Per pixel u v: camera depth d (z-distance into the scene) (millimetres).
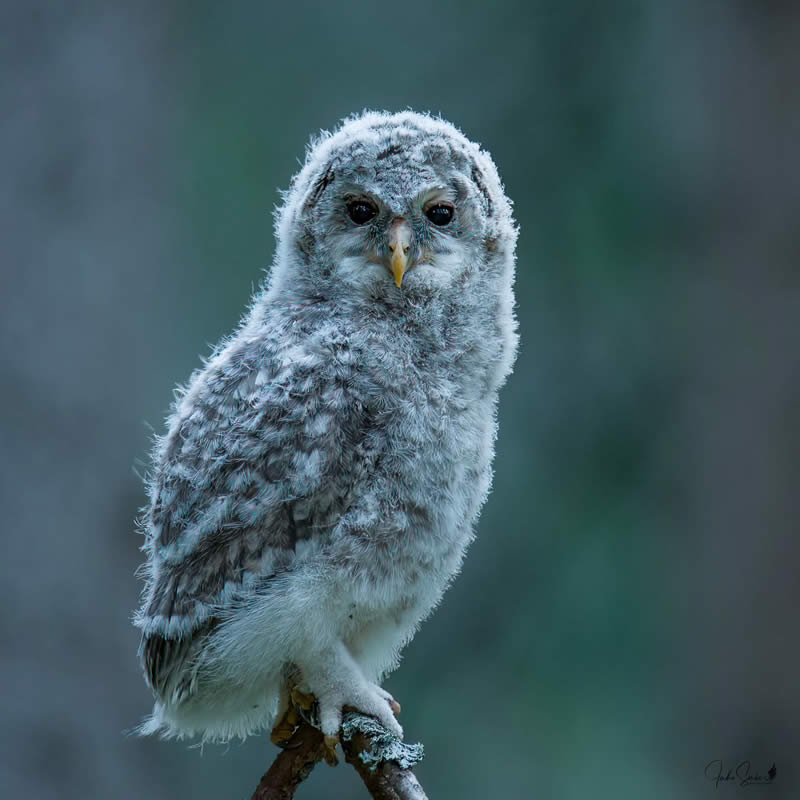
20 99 13484
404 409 5969
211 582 5883
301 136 17375
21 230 13195
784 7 16078
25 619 12219
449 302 6316
